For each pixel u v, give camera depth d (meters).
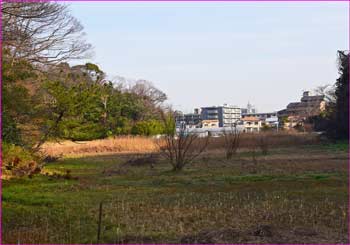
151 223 9.41
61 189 15.12
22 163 18.72
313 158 26.56
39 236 8.39
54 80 26.84
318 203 11.52
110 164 26.31
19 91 20.73
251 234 8.26
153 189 14.96
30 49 26.00
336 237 8.06
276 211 10.47
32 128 23.06
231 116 99.75
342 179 16.47
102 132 46.09
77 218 9.98
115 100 59.75
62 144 34.22
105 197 13.18
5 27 22.95
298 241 7.77
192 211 10.62
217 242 7.75
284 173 18.80
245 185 15.41
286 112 90.12
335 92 46.34
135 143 40.19
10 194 13.30
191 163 24.36
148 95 75.75
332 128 43.75
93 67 51.84
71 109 24.36
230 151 28.52
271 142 40.78
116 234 8.45
